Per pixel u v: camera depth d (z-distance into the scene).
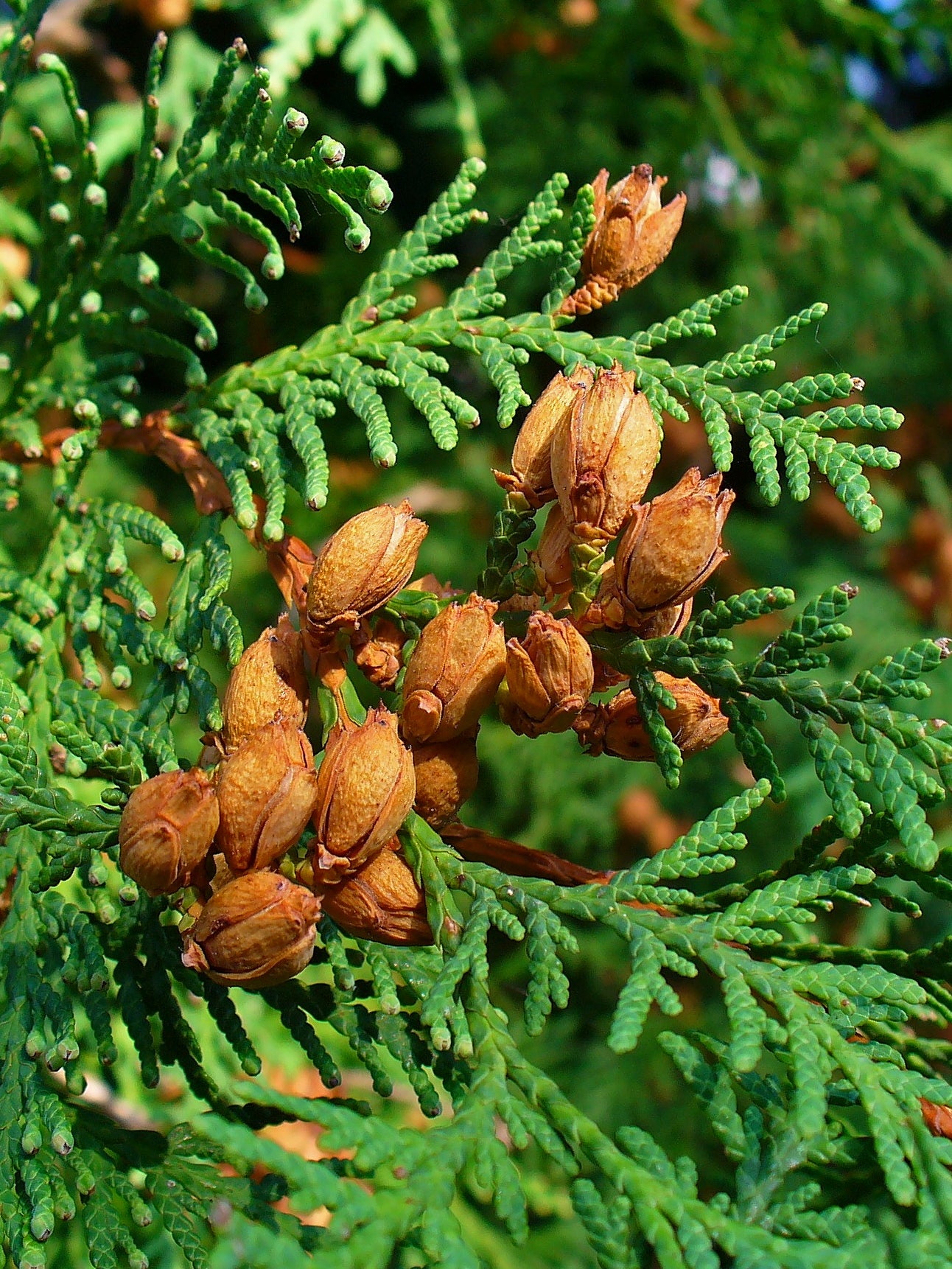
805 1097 0.19
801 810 0.38
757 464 0.22
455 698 0.20
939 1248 0.19
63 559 0.24
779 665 0.21
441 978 0.20
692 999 0.41
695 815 0.42
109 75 0.39
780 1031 0.19
